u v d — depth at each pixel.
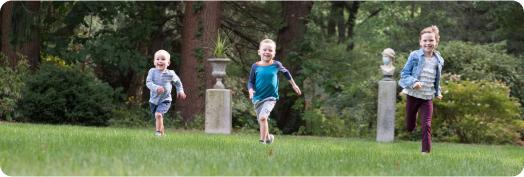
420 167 8.68
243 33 29.98
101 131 13.83
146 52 29.97
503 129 20.30
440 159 10.02
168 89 13.51
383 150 12.37
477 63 23.61
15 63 25.36
